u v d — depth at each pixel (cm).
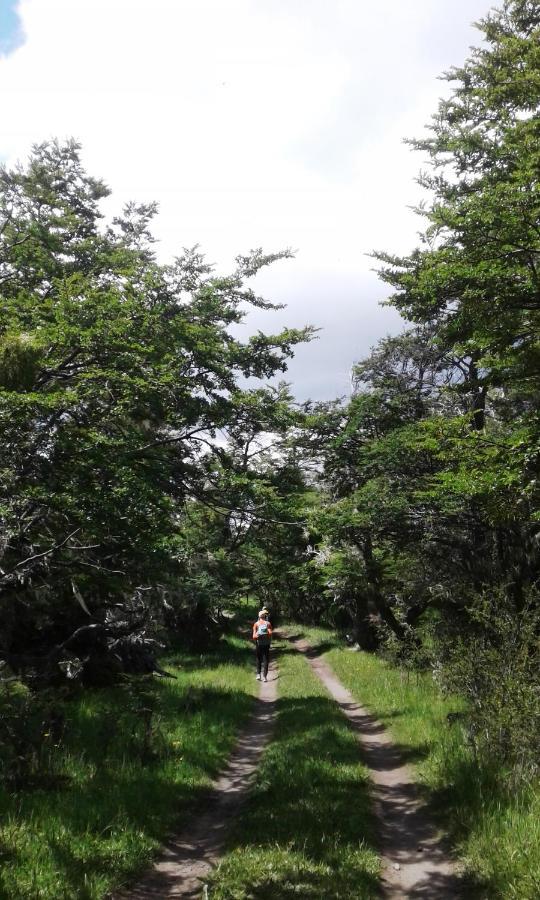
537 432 944
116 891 557
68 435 832
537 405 1277
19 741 837
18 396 759
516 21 1348
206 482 1143
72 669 1272
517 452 932
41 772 797
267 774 891
